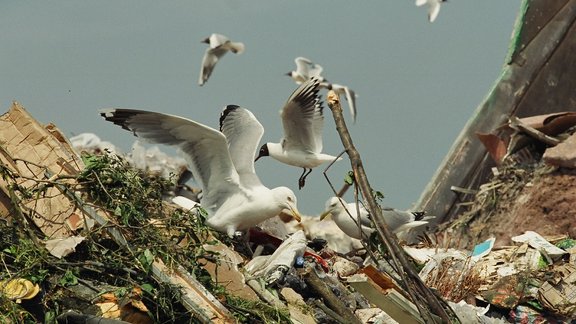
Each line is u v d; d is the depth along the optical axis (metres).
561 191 18.41
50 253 11.55
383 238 11.83
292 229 18.67
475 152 22.80
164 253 12.05
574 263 14.83
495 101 23.17
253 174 14.91
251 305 12.19
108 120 13.83
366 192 11.91
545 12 23.22
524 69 23.23
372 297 12.32
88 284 11.45
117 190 12.52
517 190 19.31
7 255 11.55
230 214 14.30
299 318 12.59
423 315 11.57
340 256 15.79
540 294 14.34
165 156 18.53
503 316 14.38
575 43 23.12
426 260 15.52
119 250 11.83
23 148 13.17
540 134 19.61
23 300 11.09
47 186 12.22
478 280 14.78
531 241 15.50
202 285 11.97
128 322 11.04
